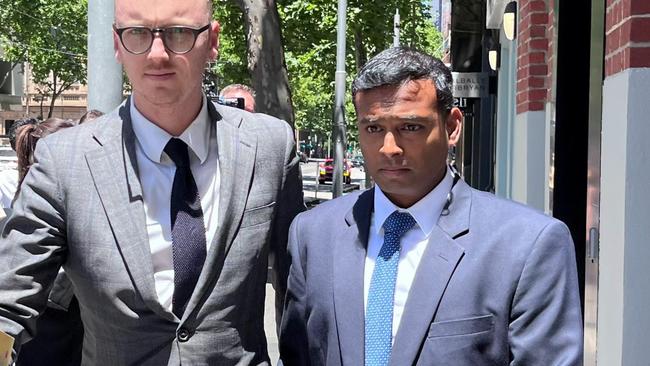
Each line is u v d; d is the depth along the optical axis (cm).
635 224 354
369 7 2377
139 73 248
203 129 261
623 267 357
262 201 263
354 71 2678
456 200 228
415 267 226
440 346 214
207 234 255
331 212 245
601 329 397
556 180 592
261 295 267
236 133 267
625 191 354
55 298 289
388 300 224
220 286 251
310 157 7606
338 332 228
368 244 234
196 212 255
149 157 257
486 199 229
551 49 636
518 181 791
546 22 705
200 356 247
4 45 4750
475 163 1328
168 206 255
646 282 355
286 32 2377
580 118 589
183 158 257
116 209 249
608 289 383
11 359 236
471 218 224
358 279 229
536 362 210
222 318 251
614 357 368
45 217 249
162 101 249
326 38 2416
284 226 275
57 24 4722
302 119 5956
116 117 264
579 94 587
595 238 462
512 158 987
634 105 350
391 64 216
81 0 4716
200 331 248
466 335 213
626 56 355
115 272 245
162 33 245
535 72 712
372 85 217
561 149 593
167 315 246
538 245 215
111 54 645
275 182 270
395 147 218
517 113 810
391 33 2466
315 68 2519
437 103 220
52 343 295
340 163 2061
